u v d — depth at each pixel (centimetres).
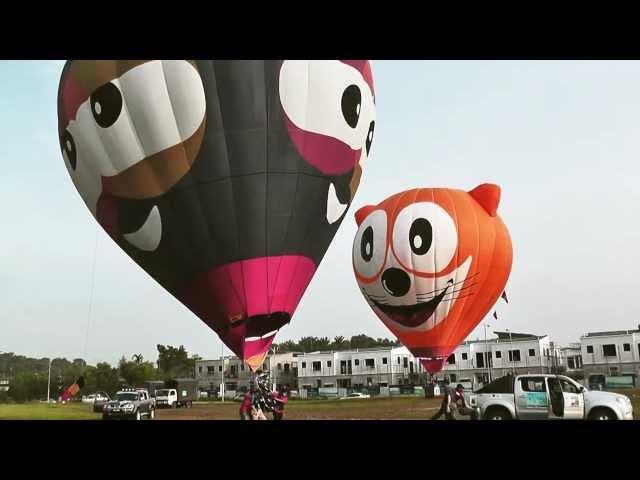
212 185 1256
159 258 1357
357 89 1370
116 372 8275
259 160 1255
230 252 1295
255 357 1376
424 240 2252
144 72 1228
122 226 1358
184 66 1220
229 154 1243
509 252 2366
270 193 1273
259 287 1314
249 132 1240
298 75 1263
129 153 1273
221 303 1334
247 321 1333
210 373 8325
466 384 6241
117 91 1249
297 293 1381
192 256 1318
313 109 1288
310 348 12862
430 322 2314
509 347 6347
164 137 1239
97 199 1372
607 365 5947
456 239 2236
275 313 1341
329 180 1352
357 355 7350
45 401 7444
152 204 1304
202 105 1220
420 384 6562
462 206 2297
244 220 1277
